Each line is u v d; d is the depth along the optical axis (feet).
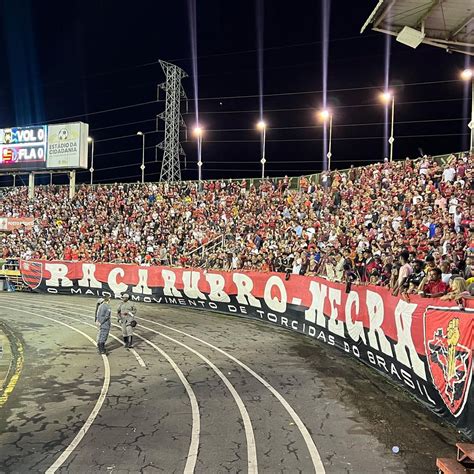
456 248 47.98
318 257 64.28
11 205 140.26
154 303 85.30
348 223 72.28
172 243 96.27
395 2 29.76
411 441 25.88
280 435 26.81
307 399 32.99
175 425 28.32
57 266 100.58
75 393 34.50
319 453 24.49
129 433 27.09
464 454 20.92
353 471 22.54
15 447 25.21
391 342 35.73
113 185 130.41
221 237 93.09
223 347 49.98
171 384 36.76
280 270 68.64
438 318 28.04
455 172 64.18
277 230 83.76
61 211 126.82
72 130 129.59
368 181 79.82
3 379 38.09
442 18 31.78
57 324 64.64
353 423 28.53
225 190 108.37
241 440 26.16
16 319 68.80
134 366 42.29
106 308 48.37
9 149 136.15
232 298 72.28
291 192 95.40
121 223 112.68
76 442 25.86
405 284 38.47
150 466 23.04
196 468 22.85
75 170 132.87
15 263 112.47
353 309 44.19
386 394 33.88
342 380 37.50
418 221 59.47
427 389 29.78
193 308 79.00
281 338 54.70
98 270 95.09
